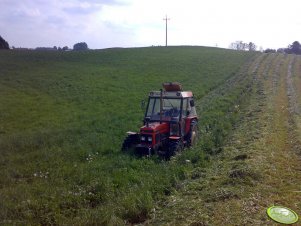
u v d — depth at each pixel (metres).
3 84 30.25
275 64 45.59
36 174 9.27
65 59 47.53
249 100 22.94
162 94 12.18
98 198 7.73
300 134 13.18
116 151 11.62
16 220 6.62
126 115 19.17
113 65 43.22
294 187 8.16
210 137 13.08
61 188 8.14
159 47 68.69
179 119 11.80
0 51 54.50
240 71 40.28
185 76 35.78
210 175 9.09
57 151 11.62
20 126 18.27
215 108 20.17
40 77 33.69
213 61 47.81
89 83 31.58
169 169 9.55
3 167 10.17
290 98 23.38
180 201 7.52
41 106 23.28
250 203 7.24
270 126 14.68
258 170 8.99
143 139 11.02
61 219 6.69
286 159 10.28
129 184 8.50
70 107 23.09
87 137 13.66
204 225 6.40
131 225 6.77
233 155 10.77
